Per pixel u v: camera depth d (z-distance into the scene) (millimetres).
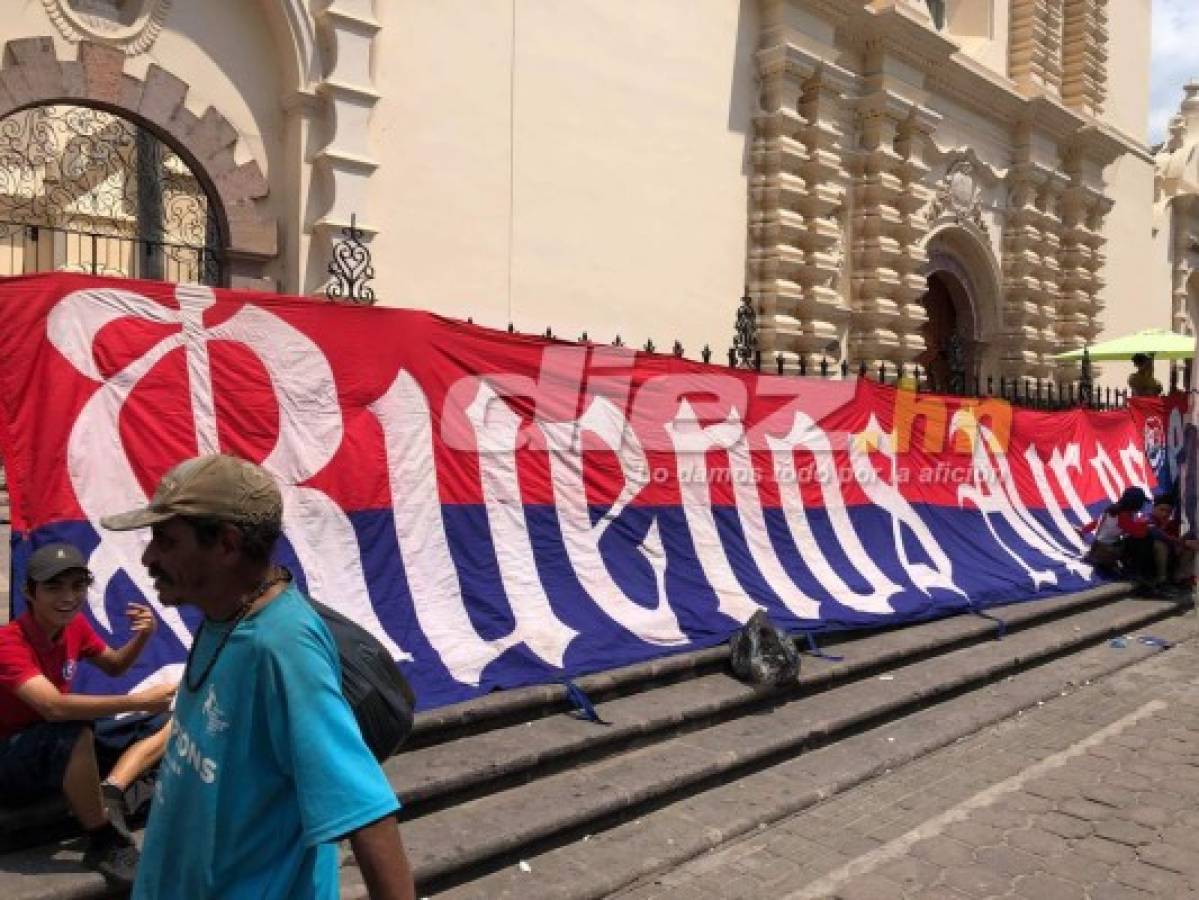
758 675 5484
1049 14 16188
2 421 3855
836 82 12016
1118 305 19188
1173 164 21406
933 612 7285
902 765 5090
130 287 4332
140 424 4270
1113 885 3824
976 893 3740
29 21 6559
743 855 4027
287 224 7785
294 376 4836
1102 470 11312
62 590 3170
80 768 3115
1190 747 5445
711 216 11070
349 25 7742
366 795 1719
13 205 7168
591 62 9695
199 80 7340
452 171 8555
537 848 3881
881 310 12781
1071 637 7547
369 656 1958
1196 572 9406
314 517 4797
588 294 9750
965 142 14781
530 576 5543
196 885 1800
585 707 4852
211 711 1801
